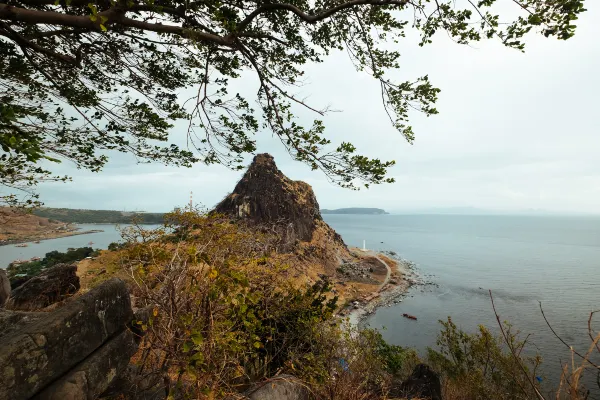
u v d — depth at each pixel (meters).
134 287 3.63
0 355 2.27
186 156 6.20
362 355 5.82
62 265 11.09
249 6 5.62
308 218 74.75
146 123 5.77
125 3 3.93
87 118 5.21
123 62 5.89
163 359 3.35
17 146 2.78
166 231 3.91
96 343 3.06
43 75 5.43
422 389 8.46
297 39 6.19
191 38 4.44
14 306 9.37
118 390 3.46
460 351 12.11
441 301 52.66
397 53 6.14
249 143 6.02
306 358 4.94
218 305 3.22
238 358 3.95
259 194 68.19
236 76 6.49
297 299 5.60
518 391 7.59
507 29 4.37
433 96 5.51
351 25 6.14
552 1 3.83
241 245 4.35
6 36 4.46
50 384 2.62
